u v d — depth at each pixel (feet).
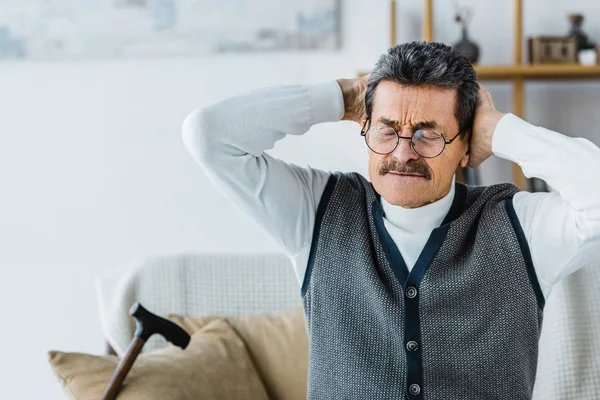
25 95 9.00
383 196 4.28
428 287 4.31
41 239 9.12
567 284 6.70
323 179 4.71
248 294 7.18
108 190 9.02
